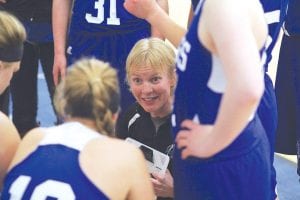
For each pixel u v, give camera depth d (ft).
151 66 10.40
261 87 6.26
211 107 7.19
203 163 7.50
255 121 7.78
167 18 9.65
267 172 7.84
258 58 6.46
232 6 6.61
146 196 7.47
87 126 7.54
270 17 8.61
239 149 7.40
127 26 13.52
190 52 7.24
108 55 13.70
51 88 16.96
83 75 7.59
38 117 20.74
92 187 6.99
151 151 10.34
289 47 14.92
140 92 10.61
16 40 8.73
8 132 8.46
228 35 6.45
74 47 14.01
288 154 15.88
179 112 7.66
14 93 17.35
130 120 11.15
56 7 14.82
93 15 13.57
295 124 15.49
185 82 7.41
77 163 7.11
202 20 6.96
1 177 8.55
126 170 7.24
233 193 7.51
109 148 7.29
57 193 6.97
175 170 8.11
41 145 7.41
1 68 8.71
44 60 16.80
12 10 16.05
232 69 6.31
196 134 7.13
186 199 7.97
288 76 15.17
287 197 15.75
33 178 7.15
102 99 7.42
